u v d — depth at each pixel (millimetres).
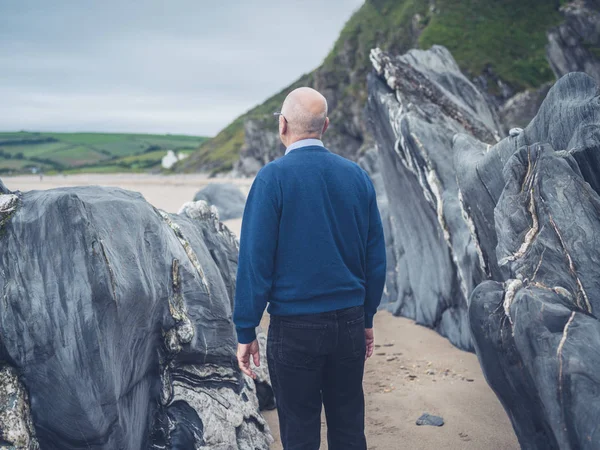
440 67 7105
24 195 2234
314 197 2020
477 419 3018
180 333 2553
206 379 2705
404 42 44656
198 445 2469
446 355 4258
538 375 1800
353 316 2068
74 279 1978
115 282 2041
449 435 2842
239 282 2008
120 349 2137
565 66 32094
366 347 2355
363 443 2193
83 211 2061
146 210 2592
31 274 2016
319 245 2010
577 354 1736
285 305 2014
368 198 2176
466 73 34219
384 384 3668
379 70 5742
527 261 2117
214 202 14711
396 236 5926
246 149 72562
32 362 1991
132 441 2268
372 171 9367
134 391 2338
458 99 6449
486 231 3004
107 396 2020
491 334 2123
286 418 2105
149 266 2428
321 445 2861
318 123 2119
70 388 1979
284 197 1998
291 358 2025
